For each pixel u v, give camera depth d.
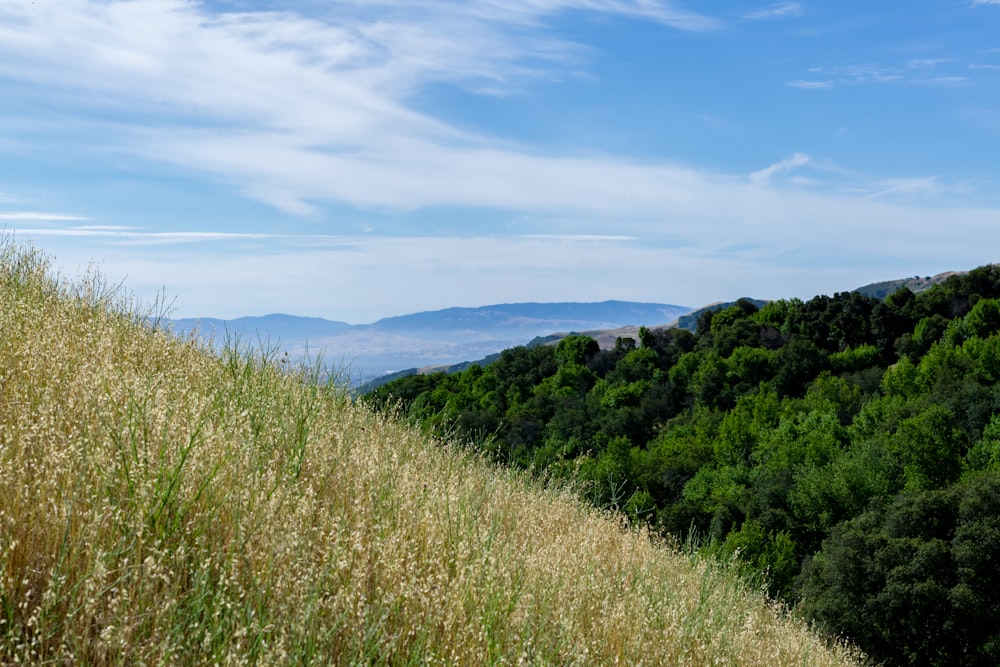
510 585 4.18
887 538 38.44
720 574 7.40
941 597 34.72
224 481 3.86
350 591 3.42
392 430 6.97
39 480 3.24
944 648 35.16
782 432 72.69
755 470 64.12
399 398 7.79
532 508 6.57
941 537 38.81
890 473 59.31
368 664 3.04
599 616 4.67
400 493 4.76
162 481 3.42
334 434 5.45
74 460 3.42
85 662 2.59
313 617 3.09
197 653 2.75
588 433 76.62
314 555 3.65
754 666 5.70
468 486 5.94
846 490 53.28
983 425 68.69
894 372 88.81
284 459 4.61
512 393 94.56
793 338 107.81
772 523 52.69
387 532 4.21
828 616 35.94
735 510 55.53
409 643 3.46
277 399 5.56
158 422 3.94
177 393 4.82
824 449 65.12
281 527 3.63
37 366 4.40
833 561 38.38
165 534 3.18
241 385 5.48
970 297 109.31
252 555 3.38
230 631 2.87
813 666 7.26
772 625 7.36
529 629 3.72
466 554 4.27
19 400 3.96
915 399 77.69
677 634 4.88
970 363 85.44
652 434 85.69
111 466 3.47
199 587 3.01
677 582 6.36
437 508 4.86
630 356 108.25
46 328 5.18
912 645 35.66
